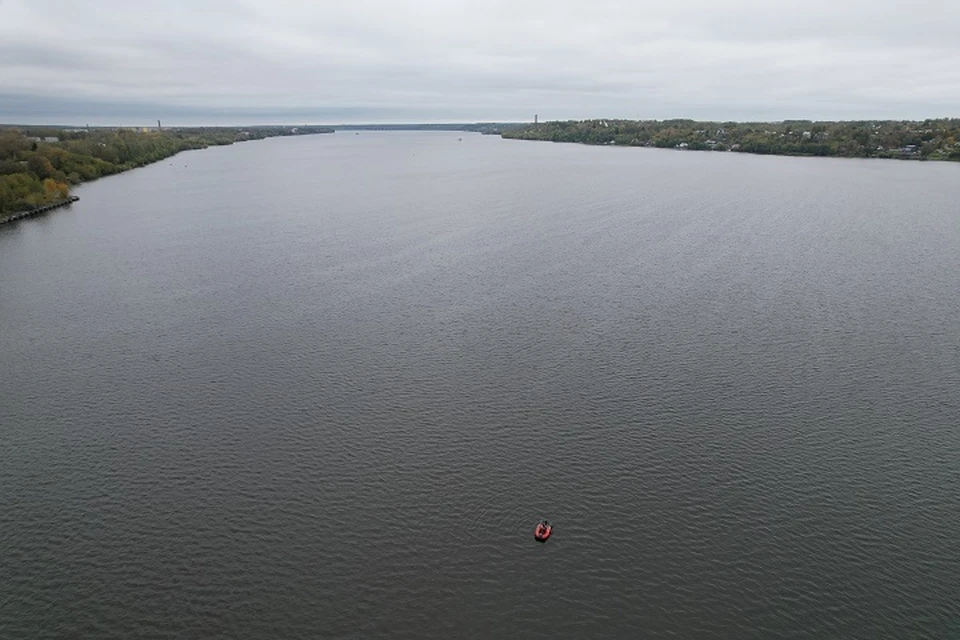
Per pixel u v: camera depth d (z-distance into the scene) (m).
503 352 63.94
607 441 49.78
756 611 35.72
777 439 49.97
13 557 39.22
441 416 53.09
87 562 38.91
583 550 39.59
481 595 36.66
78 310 77.06
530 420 52.41
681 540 40.34
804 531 41.00
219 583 37.47
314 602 36.25
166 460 48.00
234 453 48.66
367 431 51.25
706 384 57.69
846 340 66.44
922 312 73.88
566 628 34.75
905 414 53.16
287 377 59.53
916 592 36.81
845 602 36.22
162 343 67.19
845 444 49.38
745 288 81.81
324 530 41.19
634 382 58.06
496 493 44.31
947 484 45.06
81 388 58.09
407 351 64.38
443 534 40.88
